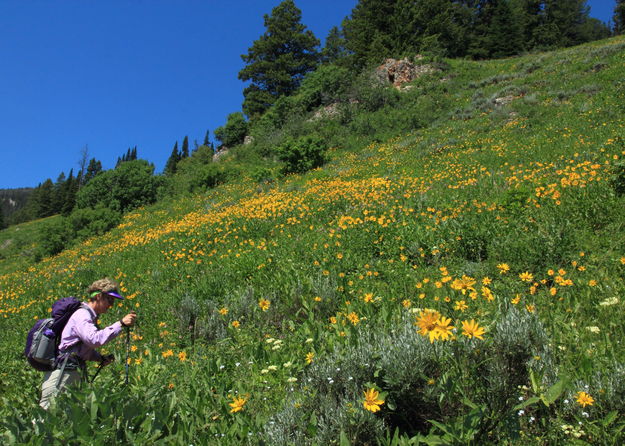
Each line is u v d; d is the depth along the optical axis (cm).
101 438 242
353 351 298
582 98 1862
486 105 2380
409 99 3172
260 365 392
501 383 227
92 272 1232
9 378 521
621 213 581
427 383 242
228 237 1127
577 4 5972
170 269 952
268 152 3291
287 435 256
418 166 1606
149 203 3034
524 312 290
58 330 320
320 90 3878
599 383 240
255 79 5591
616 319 338
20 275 1939
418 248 659
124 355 515
